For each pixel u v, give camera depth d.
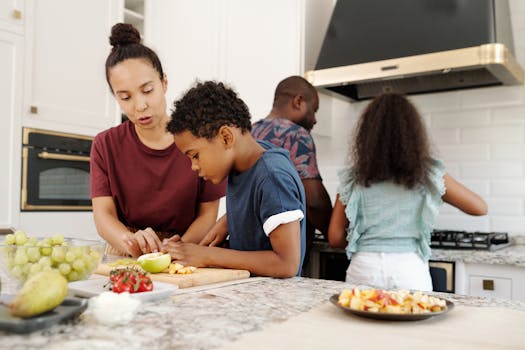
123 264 1.13
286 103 2.16
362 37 2.41
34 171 2.48
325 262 2.23
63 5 2.60
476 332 0.68
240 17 2.77
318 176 2.04
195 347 0.58
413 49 2.23
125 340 0.60
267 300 0.85
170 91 3.02
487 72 2.27
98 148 1.54
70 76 2.64
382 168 1.68
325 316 0.75
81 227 2.71
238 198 1.21
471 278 1.94
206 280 1.01
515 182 2.35
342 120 2.80
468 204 1.75
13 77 2.40
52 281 0.65
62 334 0.62
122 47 1.39
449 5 2.23
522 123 2.34
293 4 2.57
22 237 0.92
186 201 1.54
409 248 1.71
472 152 2.45
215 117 1.08
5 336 0.61
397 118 1.69
